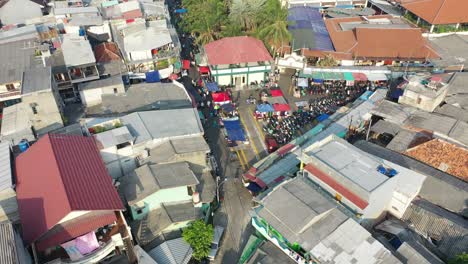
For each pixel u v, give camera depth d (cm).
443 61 7950
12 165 4509
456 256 3931
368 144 5797
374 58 7912
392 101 7044
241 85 7994
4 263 2995
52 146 4369
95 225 3747
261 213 4256
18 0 9169
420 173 5028
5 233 3222
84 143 4659
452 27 9038
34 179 4100
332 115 6625
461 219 4556
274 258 4197
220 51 7912
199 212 4697
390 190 4394
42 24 8406
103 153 4878
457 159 5350
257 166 5491
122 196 4591
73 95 6919
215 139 6481
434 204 4784
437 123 5953
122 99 6419
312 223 4044
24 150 4962
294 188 4419
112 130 5109
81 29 8012
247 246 4544
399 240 4281
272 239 4344
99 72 7162
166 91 6744
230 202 5306
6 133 5453
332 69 7781
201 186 5059
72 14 8338
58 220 3575
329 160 4541
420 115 6197
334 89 7762
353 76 7656
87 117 5953
